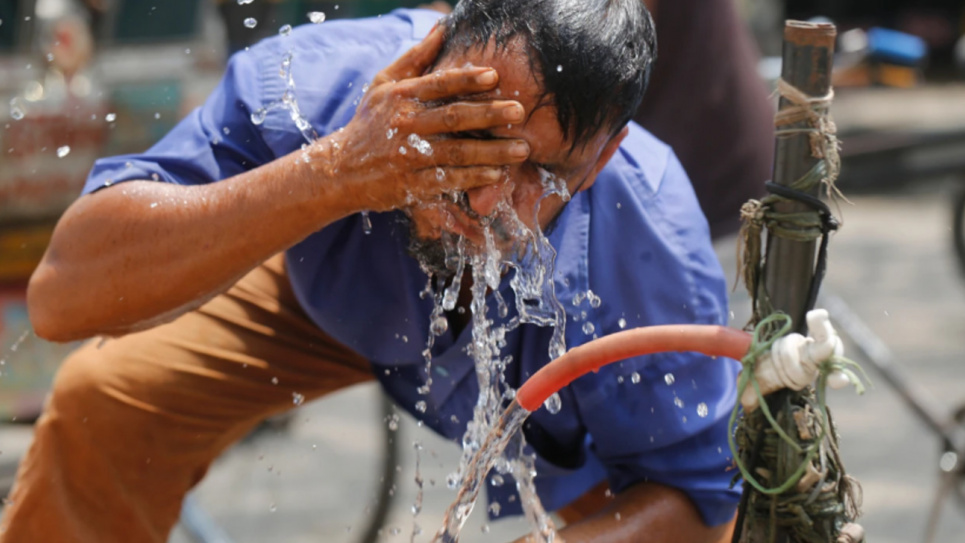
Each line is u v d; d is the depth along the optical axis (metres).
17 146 10.35
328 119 4.79
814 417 3.62
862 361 10.38
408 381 5.48
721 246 10.17
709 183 7.65
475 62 3.84
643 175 4.85
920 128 27.80
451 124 3.69
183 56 11.38
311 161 3.99
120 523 5.76
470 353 4.85
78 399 5.58
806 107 3.67
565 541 4.61
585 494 6.25
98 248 4.33
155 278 4.24
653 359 4.69
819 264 3.78
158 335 5.74
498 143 3.71
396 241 4.80
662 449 4.86
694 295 4.76
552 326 4.75
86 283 4.36
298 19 12.82
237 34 12.27
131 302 4.31
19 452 10.50
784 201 3.73
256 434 11.05
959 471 8.74
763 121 7.75
